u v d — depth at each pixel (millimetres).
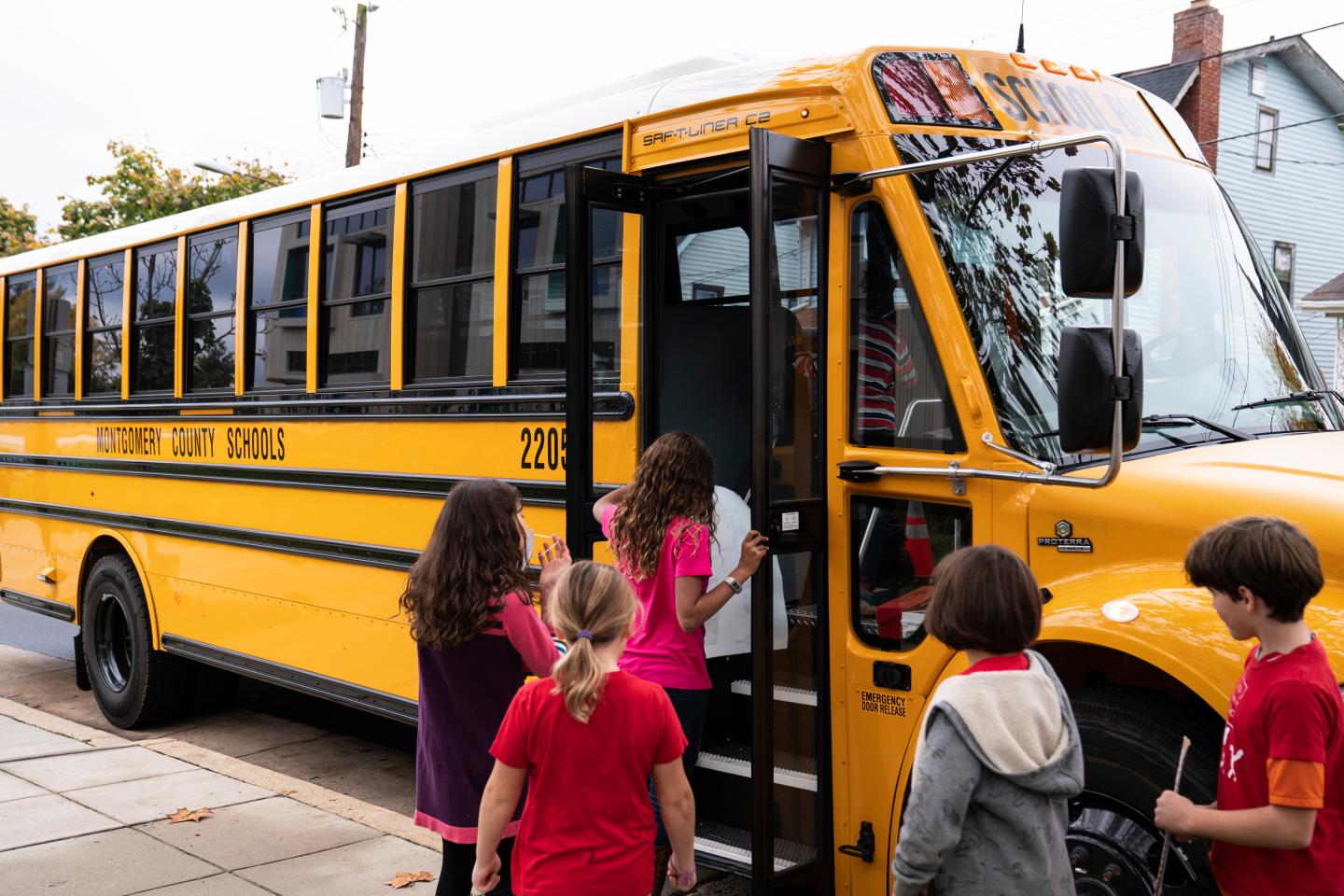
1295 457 3688
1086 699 3572
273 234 7082
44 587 9289
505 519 3848
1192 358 4227
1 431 9938
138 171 38000
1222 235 4629
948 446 3875
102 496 8539
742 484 5082
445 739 3881
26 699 9328
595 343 5082
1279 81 24641
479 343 5684
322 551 6562
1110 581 3518
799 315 4133
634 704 3043
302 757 7551
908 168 3938
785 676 4176
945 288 3895
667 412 4898
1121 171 3316
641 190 4785
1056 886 2557
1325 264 25703
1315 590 2600
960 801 2512
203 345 7664
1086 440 3342
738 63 4855
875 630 4051
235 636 7262
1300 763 2537
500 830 3090
